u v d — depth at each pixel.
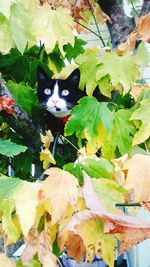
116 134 0.52
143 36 0.51
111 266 0.45
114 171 0.47
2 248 0.50
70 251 0.47
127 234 0.39
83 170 0.47
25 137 0.60
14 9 0.47
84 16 0.68
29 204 0.41
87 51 0.56
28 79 0.70
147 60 0.56
